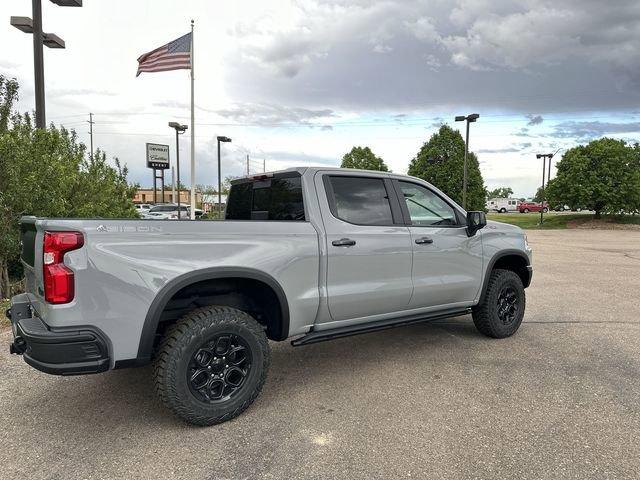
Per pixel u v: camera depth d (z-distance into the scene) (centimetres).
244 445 318
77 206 915
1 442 323
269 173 461
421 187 497
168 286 324
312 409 373
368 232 433
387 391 407
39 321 319
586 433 331
